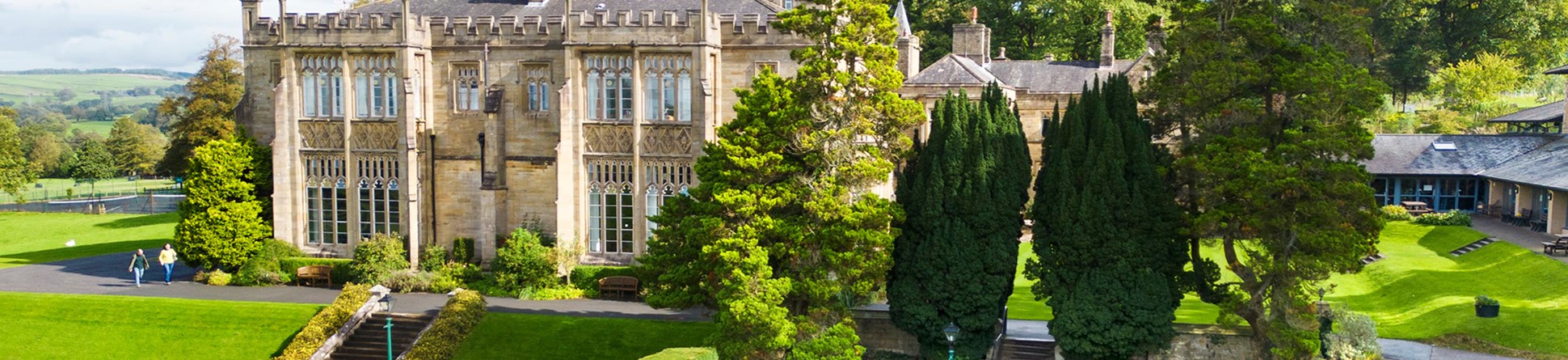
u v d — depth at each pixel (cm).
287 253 6075
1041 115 8406
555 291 5675
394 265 5831
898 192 4934
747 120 4706
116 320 5284
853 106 4616
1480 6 11919
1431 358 4675
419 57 5969
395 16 5856
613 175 5838
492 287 5738
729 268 4422
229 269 6100
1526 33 11800
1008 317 5428
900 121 4656
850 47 4541
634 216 5797
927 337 4725
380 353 4959
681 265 4772
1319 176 4500
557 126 5891
